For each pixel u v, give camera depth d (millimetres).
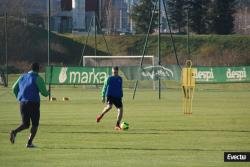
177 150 44469
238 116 75938
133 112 81812
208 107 91812
